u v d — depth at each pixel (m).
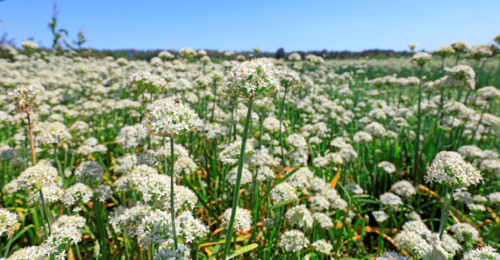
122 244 4.10
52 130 4.03
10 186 4.60
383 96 13.00
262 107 4.88
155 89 4.29
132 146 5.72
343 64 21.91
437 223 5.29
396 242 3.72
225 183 5.04
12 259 2.52
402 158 7.00
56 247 2.63
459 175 2.54
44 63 14.35
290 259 3.65
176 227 2.71
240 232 4.13
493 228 4.71
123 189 3.77
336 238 4.33
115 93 10.51
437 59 17.33
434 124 6.35
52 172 2.84
